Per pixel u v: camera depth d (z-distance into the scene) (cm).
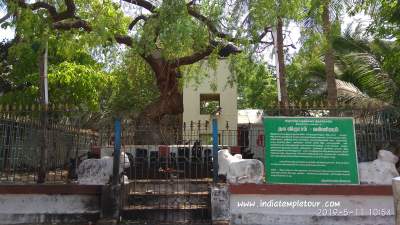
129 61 1744
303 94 2009
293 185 803
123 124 966
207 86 2361
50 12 1176
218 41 1331
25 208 825
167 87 1444
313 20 1242
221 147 1038
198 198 890
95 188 830
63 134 999
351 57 1719
